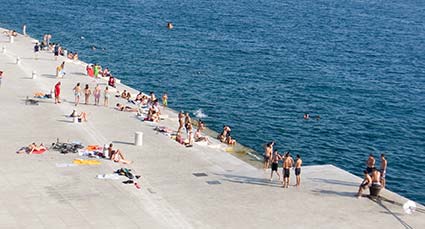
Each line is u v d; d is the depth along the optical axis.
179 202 47.97
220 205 47.88
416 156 78.62
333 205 48.97
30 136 61.53
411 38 192.38
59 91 75.31
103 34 153.00
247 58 135.12
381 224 45.91
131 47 137.62
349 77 123.06
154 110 71.75
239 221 45.22
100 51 130.75
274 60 135.38
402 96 109.88
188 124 65.06
